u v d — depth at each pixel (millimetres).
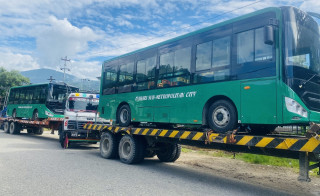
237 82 6465
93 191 5645
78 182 6359
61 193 5418
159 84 8828
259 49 6172
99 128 11250
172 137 7777
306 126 6109
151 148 9680
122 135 10570
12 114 23484
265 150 5973
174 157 10297
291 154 5512
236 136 6070
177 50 8391
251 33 6402
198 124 7406
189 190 6207
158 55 9117
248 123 6133
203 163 10656
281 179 8258
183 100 7824
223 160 11656
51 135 22453
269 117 5762
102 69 12312
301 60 5949
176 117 7973
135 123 10375
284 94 5594
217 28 7250
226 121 6621
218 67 6996
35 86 20406
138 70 9930
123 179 6922
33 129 22469
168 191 5977
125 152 9742
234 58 6645
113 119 10984
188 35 8094
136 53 10203
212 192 6176
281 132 7043
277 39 5875
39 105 19297
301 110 5570
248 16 6531
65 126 13688
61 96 18984
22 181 6258
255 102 6039
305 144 4949
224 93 6711
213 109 6980
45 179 6520
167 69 8625
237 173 8992
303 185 7488
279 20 5934
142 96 9484
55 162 8938
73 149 13078
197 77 7527
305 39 6188
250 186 7121
